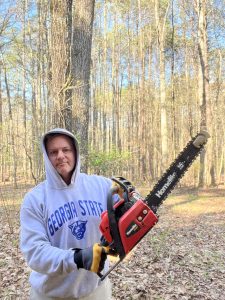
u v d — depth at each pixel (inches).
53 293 87.9
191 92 1328.7
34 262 81.4
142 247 297.6
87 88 327.6
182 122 1405.0
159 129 1488.7
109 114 1604.3
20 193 601.3
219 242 340.8
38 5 770.8
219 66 1187.3
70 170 87.4
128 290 200.8
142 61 1173.7
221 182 1151.0
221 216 490.6
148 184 877.8
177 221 453.1
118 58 1342.3
